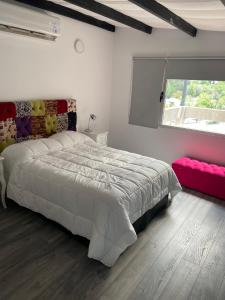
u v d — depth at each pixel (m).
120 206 2.03
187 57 3.76
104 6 2.91
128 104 4.58
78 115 4.16
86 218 2.17
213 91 3.78
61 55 3.57
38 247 2.23
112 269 2.03
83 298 1.75
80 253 2.19
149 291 1.85
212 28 3.33
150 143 4.49
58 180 2.36
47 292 1.78
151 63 4.12
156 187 2.64
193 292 1.87
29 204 2.61
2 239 2.30
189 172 3.55
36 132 3.36
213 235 2.57
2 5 2.54
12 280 1.87
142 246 2.34
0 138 2.93
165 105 4.23
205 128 3.98
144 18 3.29
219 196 3.37
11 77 3.00
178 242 2.43
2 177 2.67
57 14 3.30
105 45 4.33
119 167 2.74
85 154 3.11
